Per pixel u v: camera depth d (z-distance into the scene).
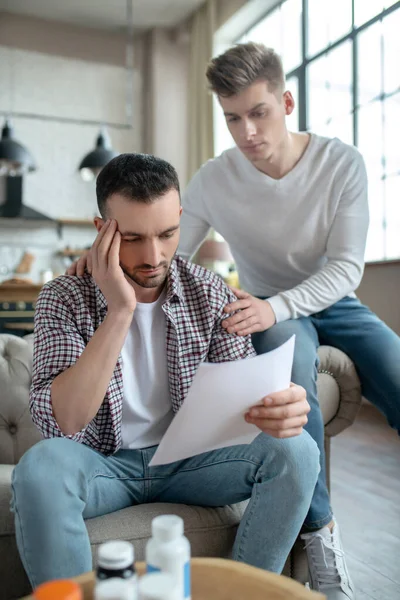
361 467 2.80
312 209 1.86
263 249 1.96
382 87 4.08
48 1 5.82
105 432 1.25
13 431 1.63
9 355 1.70
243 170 1.93
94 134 6.33
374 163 4.18
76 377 1.10
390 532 2.05
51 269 6.21
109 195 1.18
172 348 1.30
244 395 1.06
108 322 1.14
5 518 1.19
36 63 6.16
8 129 5.18
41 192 6.16
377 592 1.63
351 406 1.85
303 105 4.87
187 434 1.05
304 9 4.84
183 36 6.38
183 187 6.39
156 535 0.68
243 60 1.70
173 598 0.59
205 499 1.26
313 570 1.41
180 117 6.41
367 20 4.20
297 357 1.62
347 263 1.83
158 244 1.19
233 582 0.77
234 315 1.40
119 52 6.42
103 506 1.19
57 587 0.59
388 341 1.80
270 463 1.16
